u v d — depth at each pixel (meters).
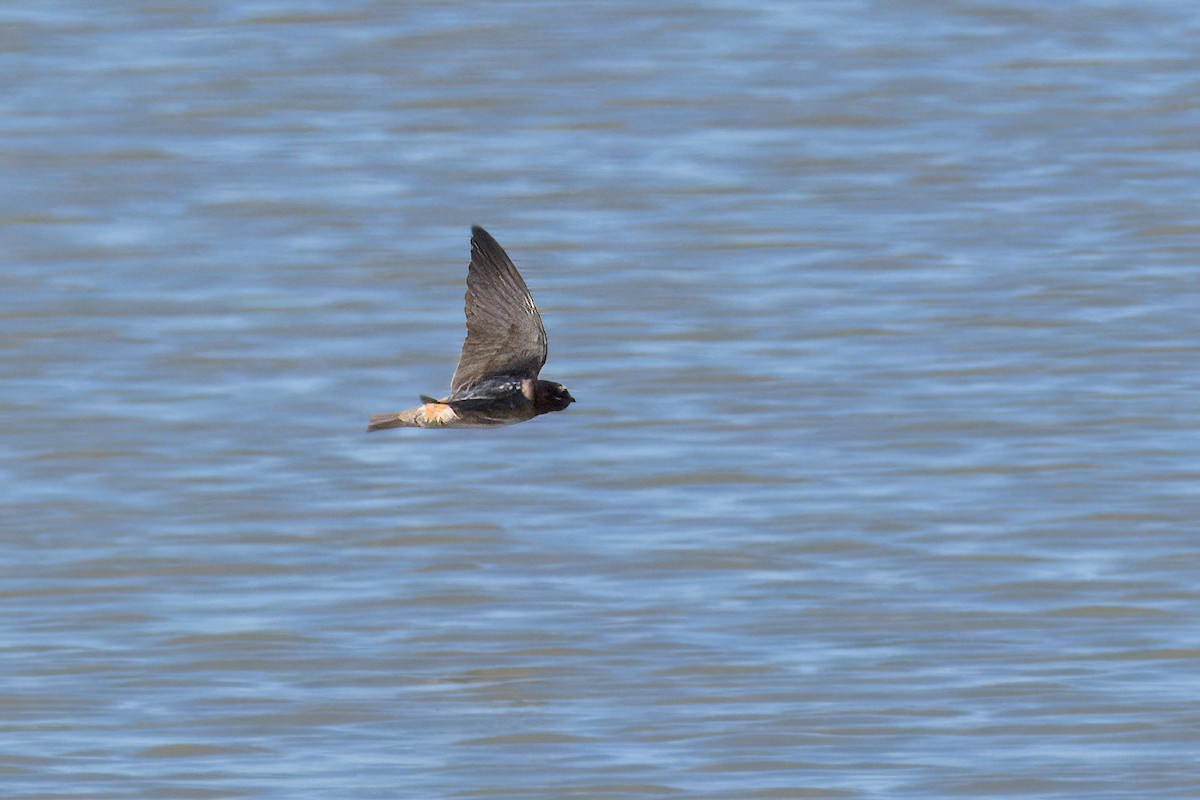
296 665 23.19
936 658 22.89
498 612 24.47
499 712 21.83
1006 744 20.81
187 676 22.89
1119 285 36.47
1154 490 27.58
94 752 21.06
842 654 23.14
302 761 20.89
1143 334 33.97
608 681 22.52
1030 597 24.50
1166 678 22.30
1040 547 25.95
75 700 22.38
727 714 21.64
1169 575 24.98
